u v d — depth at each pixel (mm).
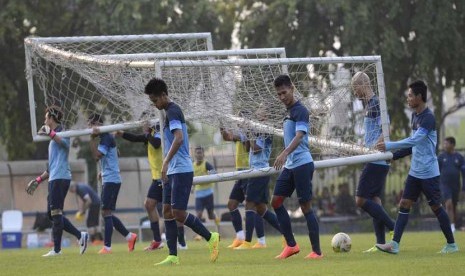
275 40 79688
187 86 41375
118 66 39656
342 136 41844
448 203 59500
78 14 79375
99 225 68375
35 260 38375
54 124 41906
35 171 73062
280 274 26938
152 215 43906
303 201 32469
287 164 32594
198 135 52812
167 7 79625
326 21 79375
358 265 29266
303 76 46281
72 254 42656
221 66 38156
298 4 78688
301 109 31781
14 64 79938
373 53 75938
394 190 75938
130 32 76750
